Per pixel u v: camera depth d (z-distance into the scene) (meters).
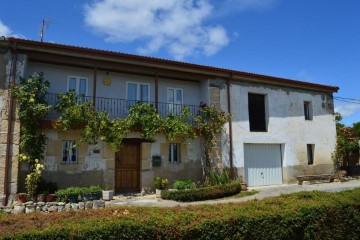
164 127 13.55
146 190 13.55
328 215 6.23
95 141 12.39
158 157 14.00
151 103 14.19
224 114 15.38
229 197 12.93
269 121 17.03
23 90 11.23
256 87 16.89
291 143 17.62
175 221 4.93
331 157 19.11
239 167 15.61
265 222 5.46
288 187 15.61
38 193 10.89
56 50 12.02
